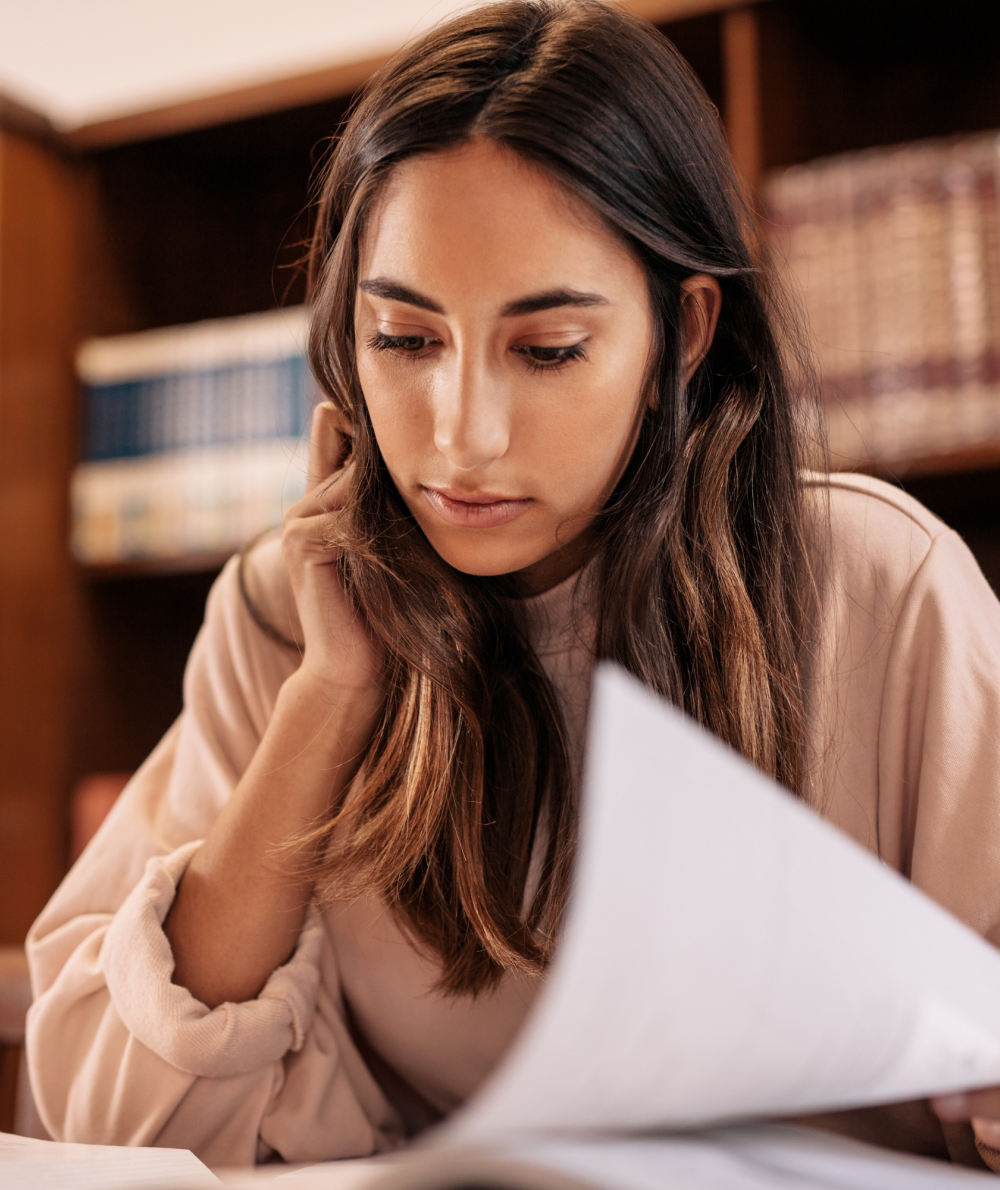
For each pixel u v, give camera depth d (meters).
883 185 1.48
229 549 1.79
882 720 0.87
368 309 0.76
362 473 0.86
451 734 0.86
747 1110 0.46
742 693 0.83
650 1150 0.44
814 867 0.45
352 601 0.88
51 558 1.88
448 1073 0.93
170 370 1.86
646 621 0.83
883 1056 0.47
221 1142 0.82
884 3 1.67
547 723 0.90
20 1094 1.02
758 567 0.88
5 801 1.80
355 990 0.93
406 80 0.75
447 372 0.73
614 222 0.73
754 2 1.59
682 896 0.40
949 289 1.44
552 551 0.83
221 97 1.87
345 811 0.86
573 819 0.87
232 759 0.99
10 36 2.16
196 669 1.04
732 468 0.88
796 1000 0.42
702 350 0.84
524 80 0.71
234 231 2.16
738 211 0.87
